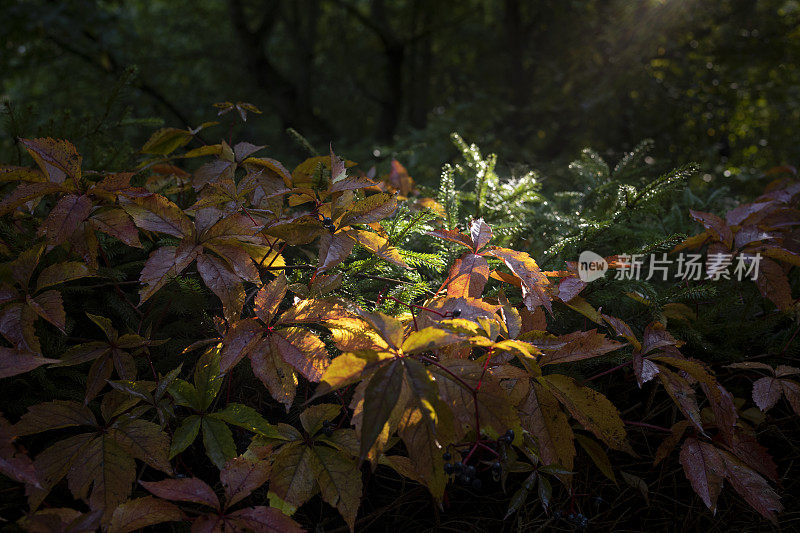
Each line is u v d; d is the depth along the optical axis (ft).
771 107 17.17
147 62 22.88
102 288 3.63
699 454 3.48
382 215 3.43
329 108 27.66
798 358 4.23
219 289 3.02
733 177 8.64
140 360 3.36
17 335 2.83
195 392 3.08
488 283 4.26
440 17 26.32
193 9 28.71
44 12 18.17
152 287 2.98
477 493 3.65
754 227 4.47
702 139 13.03
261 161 4.23
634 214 4.75
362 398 2.62
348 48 28.60
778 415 4.35
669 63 15.67
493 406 2.70
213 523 2.63
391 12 28.22
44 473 2.68
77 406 2.90
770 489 3.41
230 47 26.71
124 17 23.84
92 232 3.24
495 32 25.89
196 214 3.31
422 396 2.49
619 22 16.21
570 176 7.63
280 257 3.61
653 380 4.01
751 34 16.58
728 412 3.52
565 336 3.20
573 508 3.68
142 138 6.37
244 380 3.51
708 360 4.28
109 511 2.65
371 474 3.47
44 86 23.44
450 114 13.53
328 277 3.34
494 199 5.00
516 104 20.13
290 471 2.84
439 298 3.31
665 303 4.01
